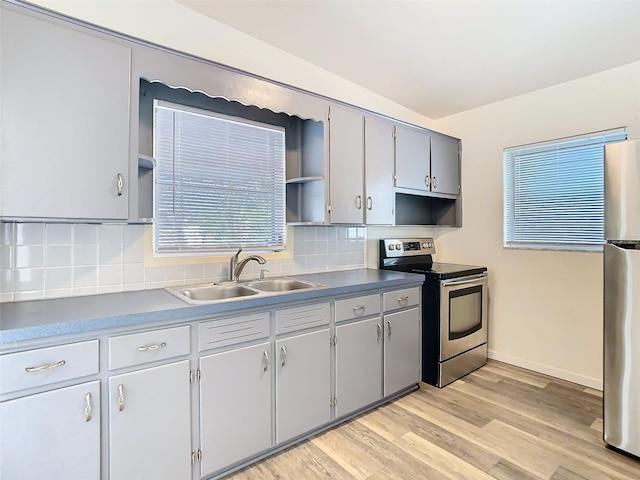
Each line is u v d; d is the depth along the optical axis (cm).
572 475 170
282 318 186
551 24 201
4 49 130
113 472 136
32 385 120
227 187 230
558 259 286
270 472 172
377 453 188
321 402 203
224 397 165
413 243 338
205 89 181
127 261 189
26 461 119
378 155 271
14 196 132
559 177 287
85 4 172
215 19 208
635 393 181
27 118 134
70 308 147
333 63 255
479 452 188
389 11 193
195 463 157
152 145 200
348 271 289
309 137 254
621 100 251
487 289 318
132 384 140
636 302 181
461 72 265
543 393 258
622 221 186
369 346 229
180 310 149
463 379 283
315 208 247
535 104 297
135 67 159
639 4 182
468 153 345
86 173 147
